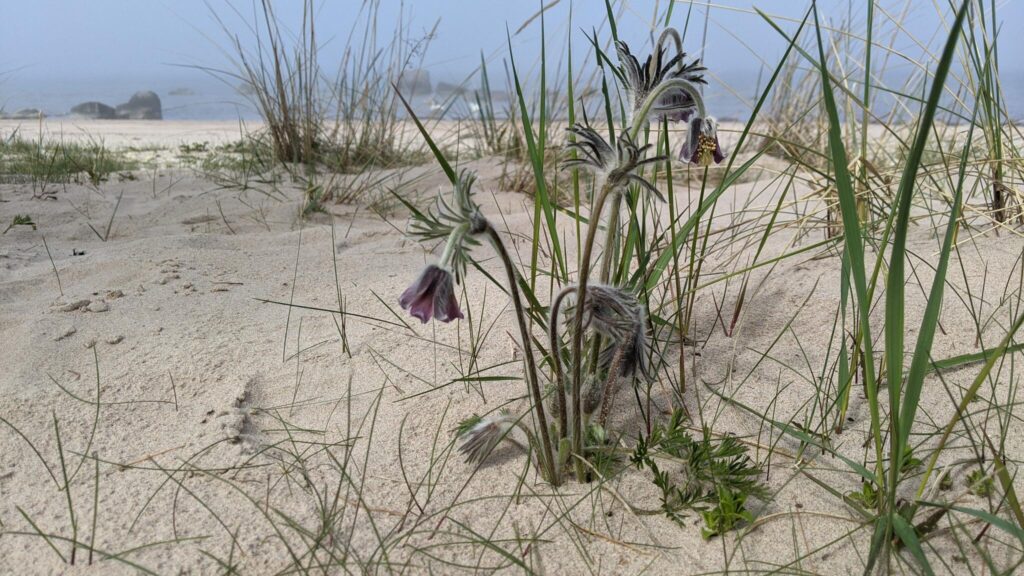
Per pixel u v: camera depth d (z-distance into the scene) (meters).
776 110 1.32
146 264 0.68
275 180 1.10
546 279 0.65
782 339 0.52
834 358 0.50
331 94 1.29
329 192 1.01
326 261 0.72
